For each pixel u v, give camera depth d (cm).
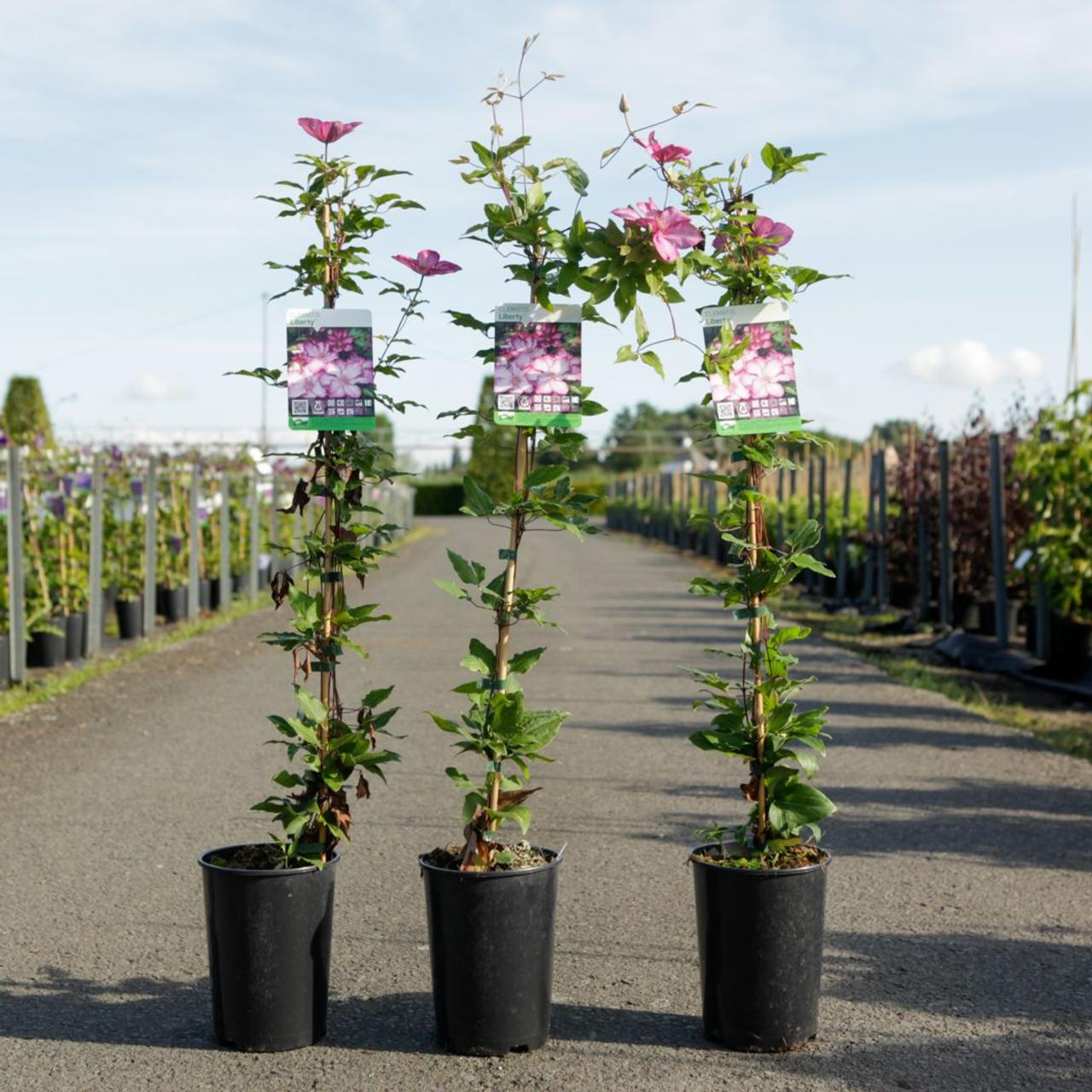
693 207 386
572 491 388
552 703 988
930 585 1514
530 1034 376
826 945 465
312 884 378
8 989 425
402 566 2581
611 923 489
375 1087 353
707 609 1758
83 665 1150
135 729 868
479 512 379
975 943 468
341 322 389
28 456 1214
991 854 578
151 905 509
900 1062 369
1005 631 1177
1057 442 1085
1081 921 489
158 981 434
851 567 1911
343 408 388
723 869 374
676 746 822
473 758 788
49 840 598
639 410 8225
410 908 508
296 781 393
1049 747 809
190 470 1570
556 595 385
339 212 400
